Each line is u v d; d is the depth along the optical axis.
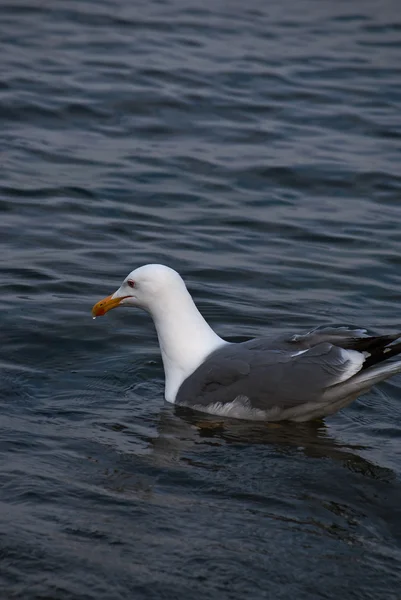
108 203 17.28
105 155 19.30
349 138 20.84
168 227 16.58
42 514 8.50
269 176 18.84
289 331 13.12
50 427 10.30
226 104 22.11
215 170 18.95
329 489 9.30
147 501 8.87
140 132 20.53
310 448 10.29
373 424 10.97
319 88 23.36
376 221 17.25
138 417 10.83
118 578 7.67
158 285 11.55
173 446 10.15
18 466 9.33
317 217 17.34
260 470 9.66
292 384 10.73
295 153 19.92
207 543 8.21
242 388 10.95
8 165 18.44
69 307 13.45
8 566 7.73
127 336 12.77
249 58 24.97
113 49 24.89
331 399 10.66
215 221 16.95
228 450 10.14
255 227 16.83
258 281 14.79
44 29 25.95
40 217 16.58
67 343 12.45
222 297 14.13
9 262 14.81
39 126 20.47
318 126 21.38
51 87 22.22
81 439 10.07
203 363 11.40
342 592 7.68
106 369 11.90
